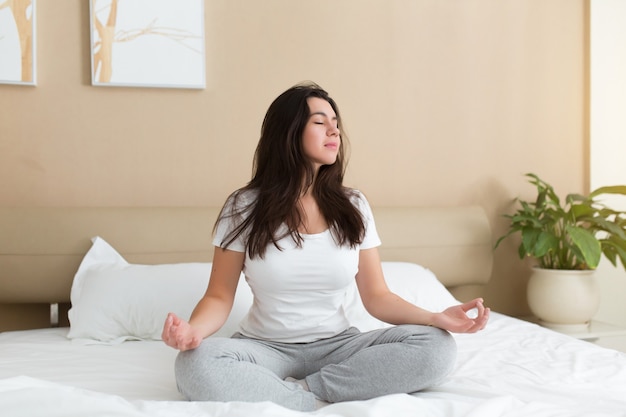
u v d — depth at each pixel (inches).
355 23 117.6
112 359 75.4
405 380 58.6
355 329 70.2
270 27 113.7
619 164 130.4
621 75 129.6
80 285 94.7
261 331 66.9
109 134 107.3
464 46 123.0
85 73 106.1
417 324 65.2
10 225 98.2
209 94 111.3
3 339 87.6
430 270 114.0
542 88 127.4
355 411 49.7
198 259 104.1
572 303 111.3
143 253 101.9
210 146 111.5
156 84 107.7
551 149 128.3
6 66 102.4
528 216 115.0
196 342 56.5
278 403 55.6
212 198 111.8
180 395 60.8
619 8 129.0
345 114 117.5
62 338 87.9
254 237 65.1
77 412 45.9
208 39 111.0
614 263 117.8
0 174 103.6
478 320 60.5
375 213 113.4
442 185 122.5
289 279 65.1
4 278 97.4
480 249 117.2
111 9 105.7
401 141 120.3
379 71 118.9
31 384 50.9
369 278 71.6
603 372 67.8
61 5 105.0
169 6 108.0
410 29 120.2
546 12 127.1
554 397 58.0
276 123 68.6
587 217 113.7
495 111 125.0
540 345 80.2
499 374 66.2
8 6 102.4
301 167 67.5
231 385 55.1
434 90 121.6
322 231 67.7
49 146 105.1
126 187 108.1
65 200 105.9
